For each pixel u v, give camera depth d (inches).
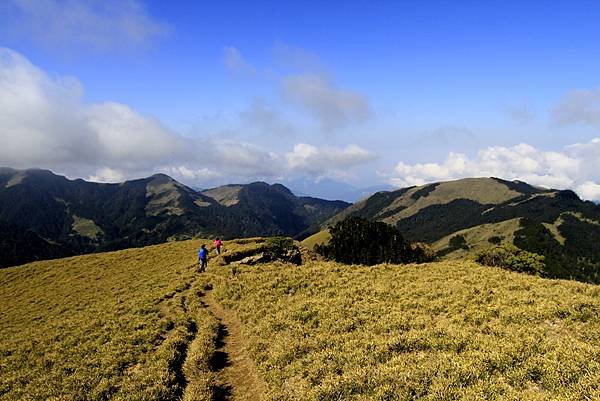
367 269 1454.2
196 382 708.7
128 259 2443.4
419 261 2271.2
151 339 939.3
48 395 721.6
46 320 1382.9
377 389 561.6
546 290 978.1
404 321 826.8
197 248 2484.0
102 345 931.3
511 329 714.2
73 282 2065.7
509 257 1843.0
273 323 922.1
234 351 868.6
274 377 681.0
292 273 1443.2
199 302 1254.3
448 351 655.8
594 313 749.9
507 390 509.0
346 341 755.4
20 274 2389.3
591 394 460.1
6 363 909.2
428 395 522.3
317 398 567.5
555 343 624.4
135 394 677.3
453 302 944.9
